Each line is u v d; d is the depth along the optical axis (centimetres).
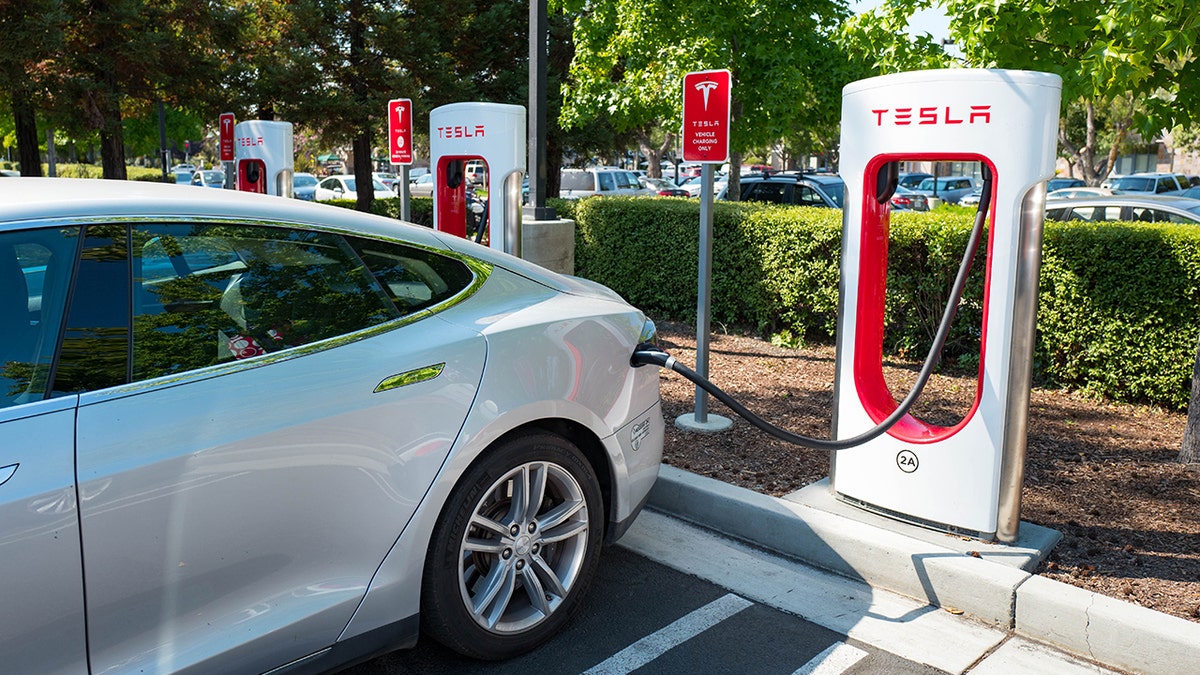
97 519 224
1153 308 604
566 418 330
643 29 1191
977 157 376
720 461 505
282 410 258
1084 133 4859
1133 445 541
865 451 422
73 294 242
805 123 1313
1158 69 538
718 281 862
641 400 368
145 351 247
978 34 522
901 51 637
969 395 648
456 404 293
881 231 418
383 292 300
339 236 300
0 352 229
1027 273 375
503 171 723
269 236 285
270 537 256
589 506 341
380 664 324
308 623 266
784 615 366
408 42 1875
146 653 238
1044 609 346
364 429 272
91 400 233
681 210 890
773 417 596
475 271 332
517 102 1948
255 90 1906
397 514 281
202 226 272
